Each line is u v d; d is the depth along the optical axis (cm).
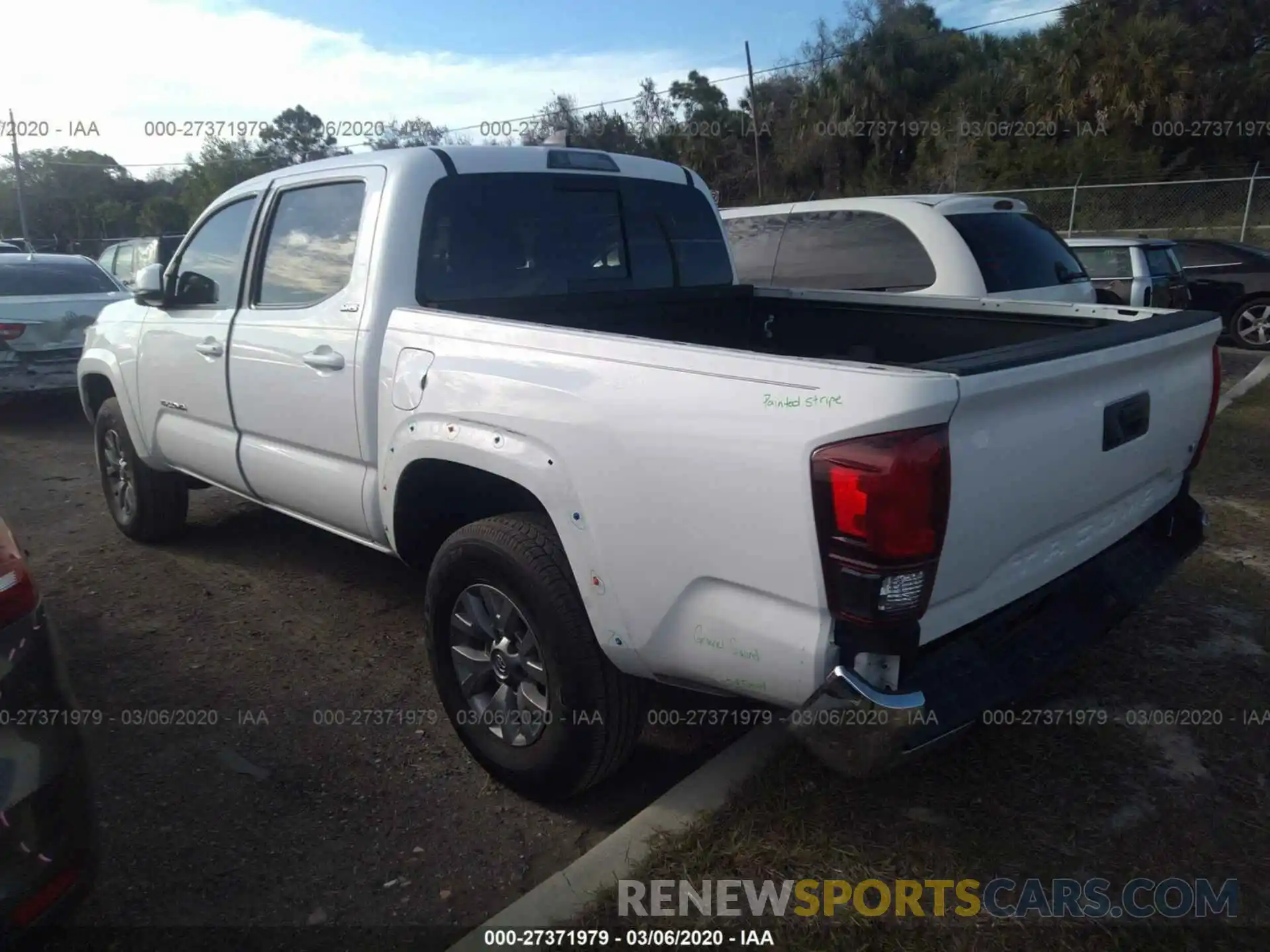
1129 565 316
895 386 220
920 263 635
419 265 365
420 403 329
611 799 324
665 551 261
